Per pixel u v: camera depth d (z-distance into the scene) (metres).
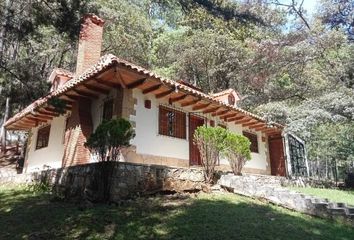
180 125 13.27
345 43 19.97
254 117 15.36
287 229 6.57
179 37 32.47
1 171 18.83
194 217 6.83
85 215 6.96
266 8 28.81
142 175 8.60
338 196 12.41
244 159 11.38
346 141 22.92
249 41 25.05
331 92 17.83
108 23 27.23
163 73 29.20
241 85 27.78
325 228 7.05
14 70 11.40
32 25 11.36
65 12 11.21
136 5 37.12
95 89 11.56
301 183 15.44
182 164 12.77
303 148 21.05
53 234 6.02
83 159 11.40
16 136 31.05
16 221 7.00
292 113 17.00
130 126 8.70
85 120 12.07
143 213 7.05
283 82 25.75
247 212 7.61
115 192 7.91
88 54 15.40
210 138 10.42
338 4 20.59
